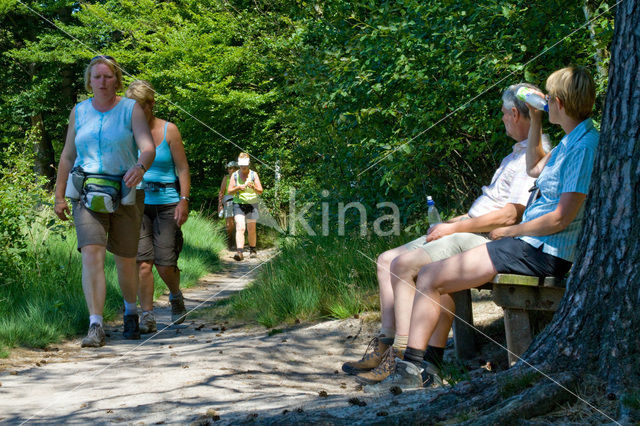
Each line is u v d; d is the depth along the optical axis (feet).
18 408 9.87
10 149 29.32
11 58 71.36
